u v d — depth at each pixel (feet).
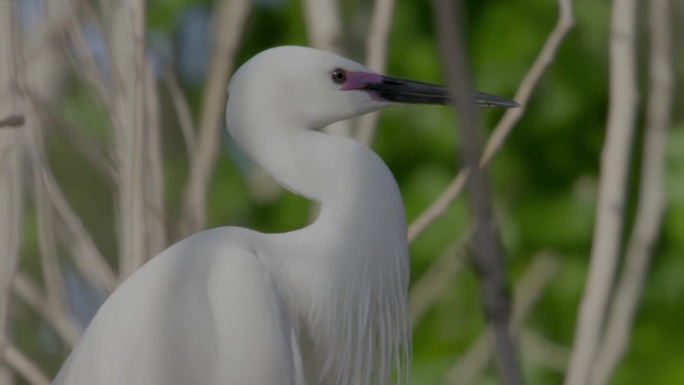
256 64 24.21
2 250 25.05
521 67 39.93
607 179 25.18
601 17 40.63
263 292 22.54
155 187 25.20
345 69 24.38
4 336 23.54
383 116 40.86
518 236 40.70
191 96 42.39
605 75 40.91
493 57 40.04
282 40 41.81
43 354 36.81
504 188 41.16
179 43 41.01
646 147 29.71
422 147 40.78
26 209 40.34
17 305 36.78
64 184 42.45
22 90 25.02
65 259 32.27
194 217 26.04
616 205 25.04
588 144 40.98
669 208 38.63
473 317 39.24
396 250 23.77
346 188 23.66
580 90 40.83
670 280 39.50
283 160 23.90
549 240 40.60
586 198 40.78
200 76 42.37
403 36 40.19
